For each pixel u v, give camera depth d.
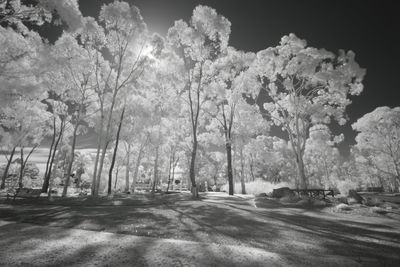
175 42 22.08
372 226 9.48
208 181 65.94
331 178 45.62
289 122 23.97
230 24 21.31
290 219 10.75
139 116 28.09
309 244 6.79
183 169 56.12
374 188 47.78
